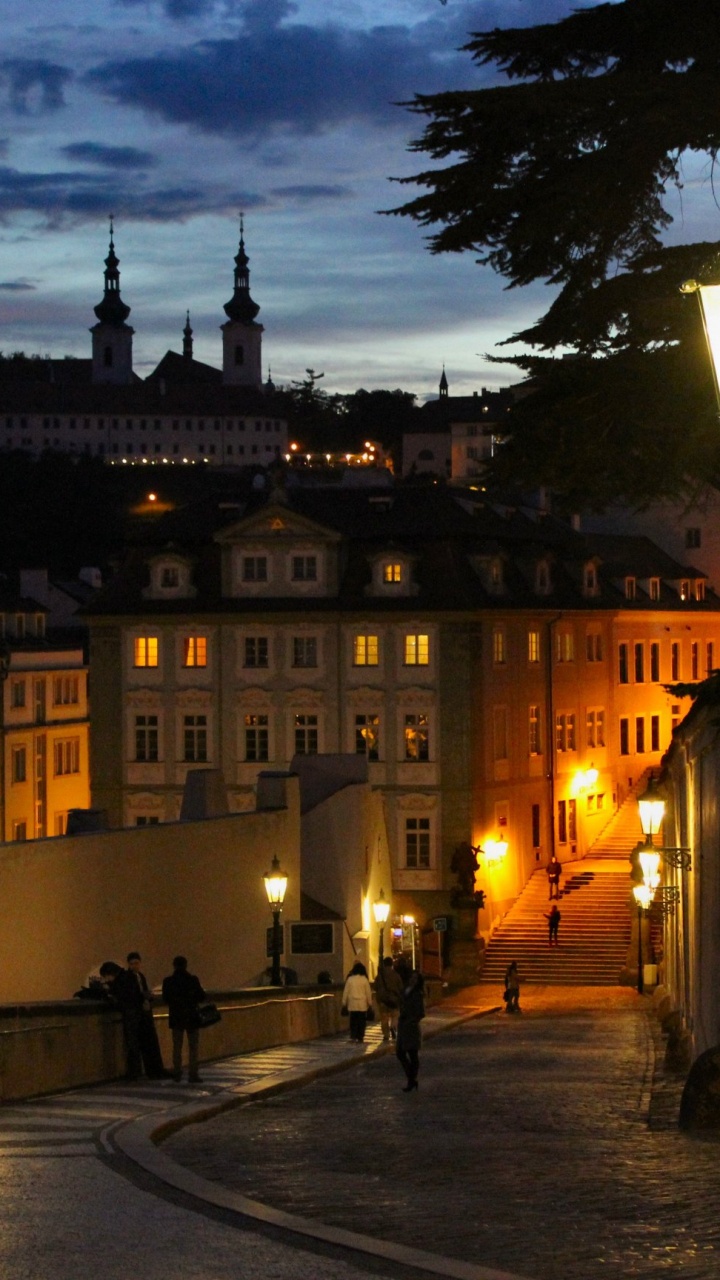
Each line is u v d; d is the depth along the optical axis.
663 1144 20.38
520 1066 36.03
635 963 76.69
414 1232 15.09
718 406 13.59
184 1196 16.94
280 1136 22.64
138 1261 13.99
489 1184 17.75
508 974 62.53
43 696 102.12
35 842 37.50
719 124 25.69
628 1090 29.05
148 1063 29.78
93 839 40.19
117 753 89.62
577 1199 16.58
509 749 89.06
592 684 98.00
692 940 35.34
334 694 87.06
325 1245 14.56
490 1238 14.72
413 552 86.38
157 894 43.69
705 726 28.58
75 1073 28.14
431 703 85.69
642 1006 64.19
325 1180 18.28
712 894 28.73
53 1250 14.41
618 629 101.50
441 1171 18.84
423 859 85.50
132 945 42.09
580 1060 37.75
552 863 85.38
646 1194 16.73
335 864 62.62
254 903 51.06
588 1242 14.42
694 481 27.88
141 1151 19.92
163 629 89.00
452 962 79.62
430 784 85.38
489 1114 25.30
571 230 26.70
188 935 45.66
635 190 26.39
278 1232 15.13
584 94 25.94
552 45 28.22
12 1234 15.05
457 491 89.88
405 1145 21.38
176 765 88.81
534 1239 14.62
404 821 85.75
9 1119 23.48
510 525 93.06
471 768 85.00
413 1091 29.78
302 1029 43.50
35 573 123.38
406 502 89.19
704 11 27.23
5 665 97.38
